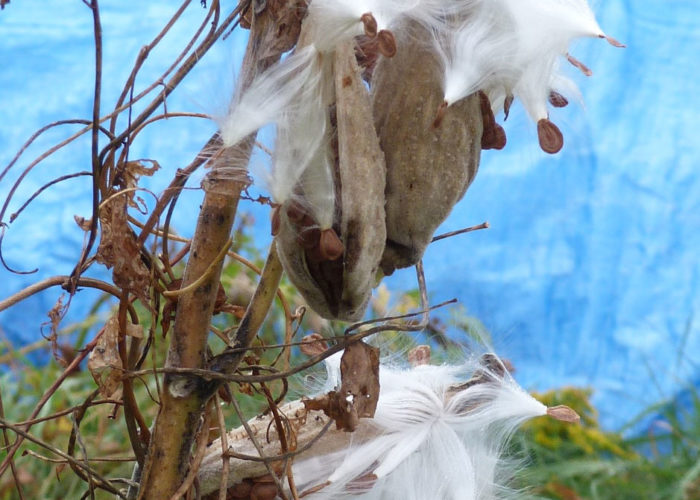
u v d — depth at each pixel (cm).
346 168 51
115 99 159
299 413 59
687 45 167
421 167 52
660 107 169
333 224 52
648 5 167
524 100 53
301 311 60
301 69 51
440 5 52
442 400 60
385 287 127
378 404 59
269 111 51
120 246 56
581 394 157
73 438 59
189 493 58
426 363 65
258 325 56
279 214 51
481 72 51
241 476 59
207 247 54
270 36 52
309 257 52
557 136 52
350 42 51
